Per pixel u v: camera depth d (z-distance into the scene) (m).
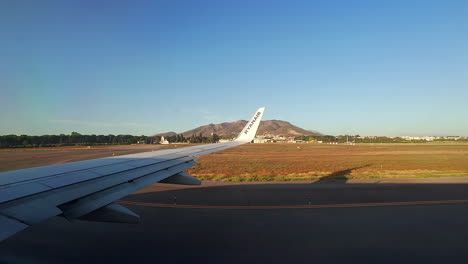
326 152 66.75
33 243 8.63
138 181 5.58
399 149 78.00
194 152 10.31
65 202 3.78
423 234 9.74
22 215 3.08
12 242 8.70
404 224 10.83
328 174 27.00
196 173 28.23
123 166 6.58
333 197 15.65
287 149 82.94
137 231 9.91
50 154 59.50
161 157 8.74
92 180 4.99
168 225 10.63
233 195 16.17
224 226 10.56
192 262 7.50
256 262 7.53
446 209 13.01
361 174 26.70
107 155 54.94
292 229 10.23
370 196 15.93
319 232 9.91
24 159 46.72
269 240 9.13
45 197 3.78
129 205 13.76
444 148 82.25
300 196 15.93
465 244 8.87
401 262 7.61
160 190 17.61
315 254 8.08
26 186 4.10
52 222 10.62
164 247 8.52
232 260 7.65
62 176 5.00
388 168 32.16
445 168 31.81
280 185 19.86
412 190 17.72
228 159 46.66
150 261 7.54
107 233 9.62
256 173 28.23
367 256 7.96
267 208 13.20
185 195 16.14
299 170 30.78
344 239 9.23
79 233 9.56
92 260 7.53
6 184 4.10
